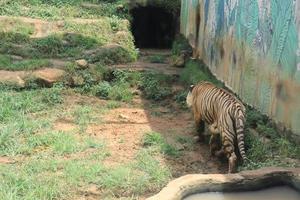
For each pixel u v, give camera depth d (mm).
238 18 9492
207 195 5520
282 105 7508
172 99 10711
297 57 7082
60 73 11055
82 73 11242
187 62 12914
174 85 11555
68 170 6762
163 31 17516
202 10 12320
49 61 11641
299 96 7020
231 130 7059
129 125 9000
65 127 8688
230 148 7027
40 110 9477
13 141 7820
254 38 8641
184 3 14836
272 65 7875
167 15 17297
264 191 5758
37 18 14656
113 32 14336
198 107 7977
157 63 13352
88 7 15906
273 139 7398
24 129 8328
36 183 6355
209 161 7543
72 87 11008
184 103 10242
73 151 7578
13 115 8945
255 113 8266
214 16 11156
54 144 7742
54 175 6668
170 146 7871
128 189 6348
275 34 7805
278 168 5953
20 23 13852
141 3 16234
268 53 8039
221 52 10531
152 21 17406
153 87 11031
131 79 11461
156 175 6738
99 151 7602
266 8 8172
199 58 12484
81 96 10633
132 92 10922
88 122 8961
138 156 7457
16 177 6473
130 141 8148
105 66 12000
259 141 7305
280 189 5812
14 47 12508
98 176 6641
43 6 15758
